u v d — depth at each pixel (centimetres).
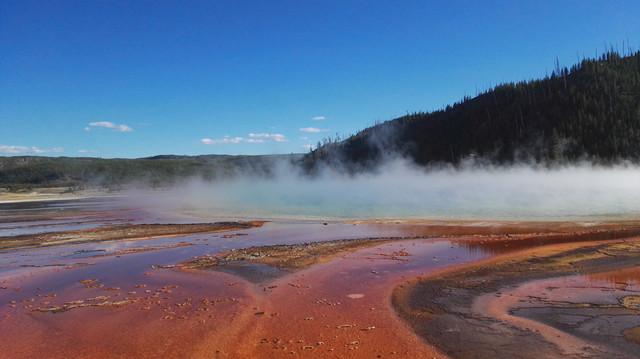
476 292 870
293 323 726
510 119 7531
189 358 605
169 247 1534
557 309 754
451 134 8438
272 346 636
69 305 862
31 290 988
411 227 1877
